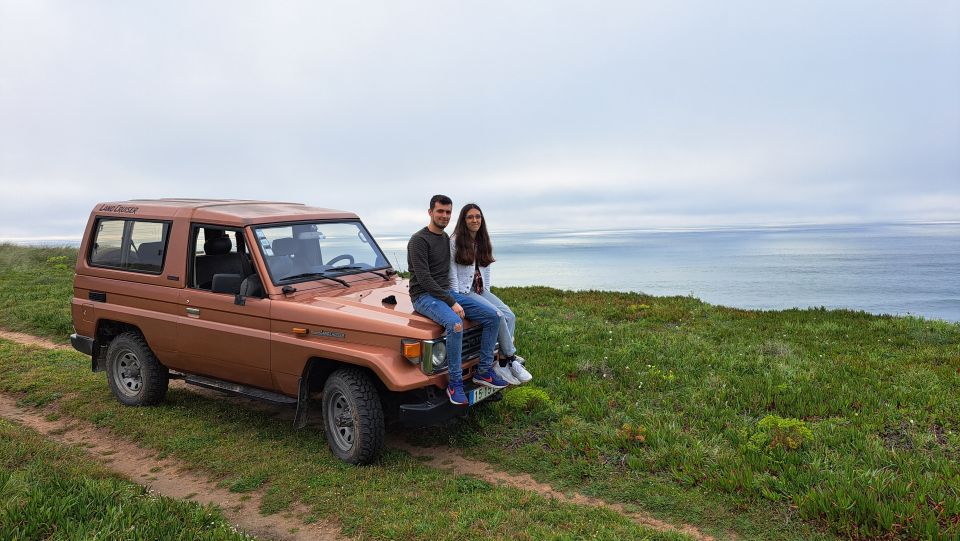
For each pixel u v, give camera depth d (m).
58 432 6.11
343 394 5.07
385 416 5.38
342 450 5.21
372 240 6.92
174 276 6.13
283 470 5.05
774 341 9.19
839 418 5.77
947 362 7.98
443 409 4.99
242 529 4.10
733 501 4.34
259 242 5.66
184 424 6.16
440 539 3.85
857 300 177.38
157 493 4.68
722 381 7.11
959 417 5.62
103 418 6.40
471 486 4.70
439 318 4.96
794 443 5.03
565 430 5.78
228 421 6.28
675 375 7.45
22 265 21.47
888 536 3.78
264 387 5.71
